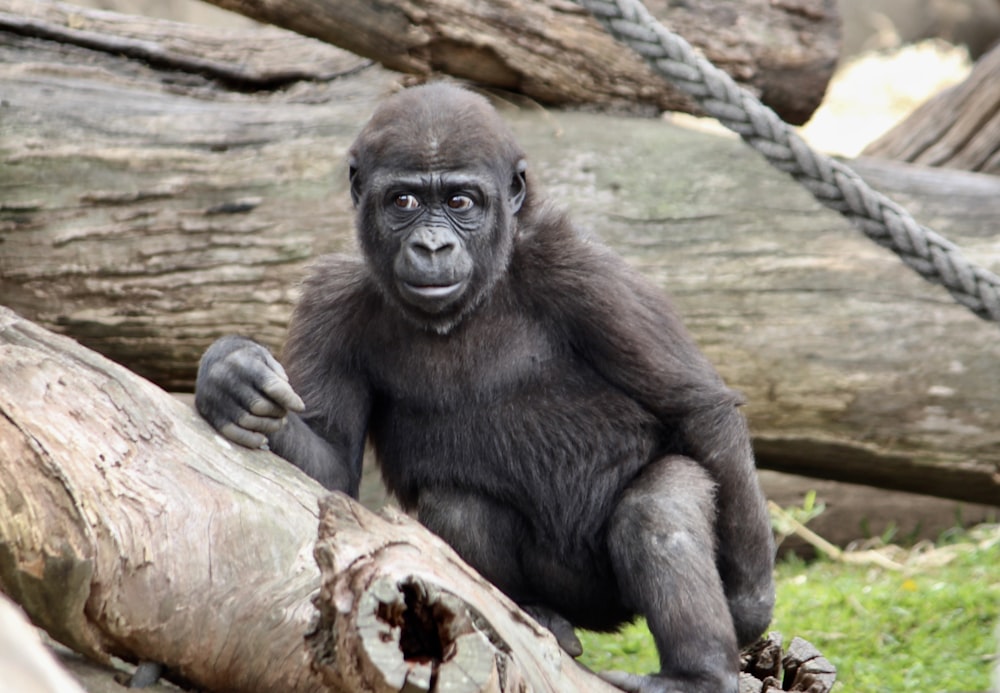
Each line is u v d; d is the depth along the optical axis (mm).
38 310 23750
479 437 15422
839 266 23141
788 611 22812
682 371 15336
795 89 24688
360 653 9742
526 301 15445
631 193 23344
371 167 14750
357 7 23016
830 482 27984
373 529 10672
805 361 23203
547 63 23594
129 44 25656
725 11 24125
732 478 15148
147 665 11719
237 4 23281
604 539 15352
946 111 30750
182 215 23406
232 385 12469
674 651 13711
